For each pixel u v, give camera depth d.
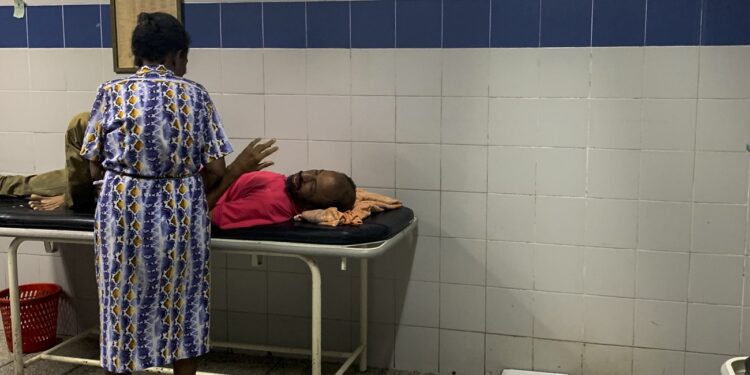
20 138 3.50
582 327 3.02
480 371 3.16
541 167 2.96
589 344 3.02
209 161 2.41
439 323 3.17
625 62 2.83
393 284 3.20
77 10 3.34
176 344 2.42
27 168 3.51
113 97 2.30
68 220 2.68
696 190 2.84
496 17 2.92
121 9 3.29
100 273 2.37
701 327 2.91
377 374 3.19
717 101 2.77
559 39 2.87
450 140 3.03
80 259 3.52
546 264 3.02
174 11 3.23
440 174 3.06
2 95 3.48
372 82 3.07
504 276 3.07
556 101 2.91
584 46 2.85
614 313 2.98
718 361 2.91
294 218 2.65
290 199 2.73
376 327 3.25
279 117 3.20
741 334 2.87
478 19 2.94
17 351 2.96
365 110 3.10
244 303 3.38
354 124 3.12
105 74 3.36
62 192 3.15
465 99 2.99
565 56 2.88
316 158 3.18
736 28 2.72
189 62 3.25
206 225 2.44
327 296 3.29
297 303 3.31
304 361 3.34
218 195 2.54
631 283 2.95
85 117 2.84
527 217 3.00
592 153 2.90
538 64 2.90
